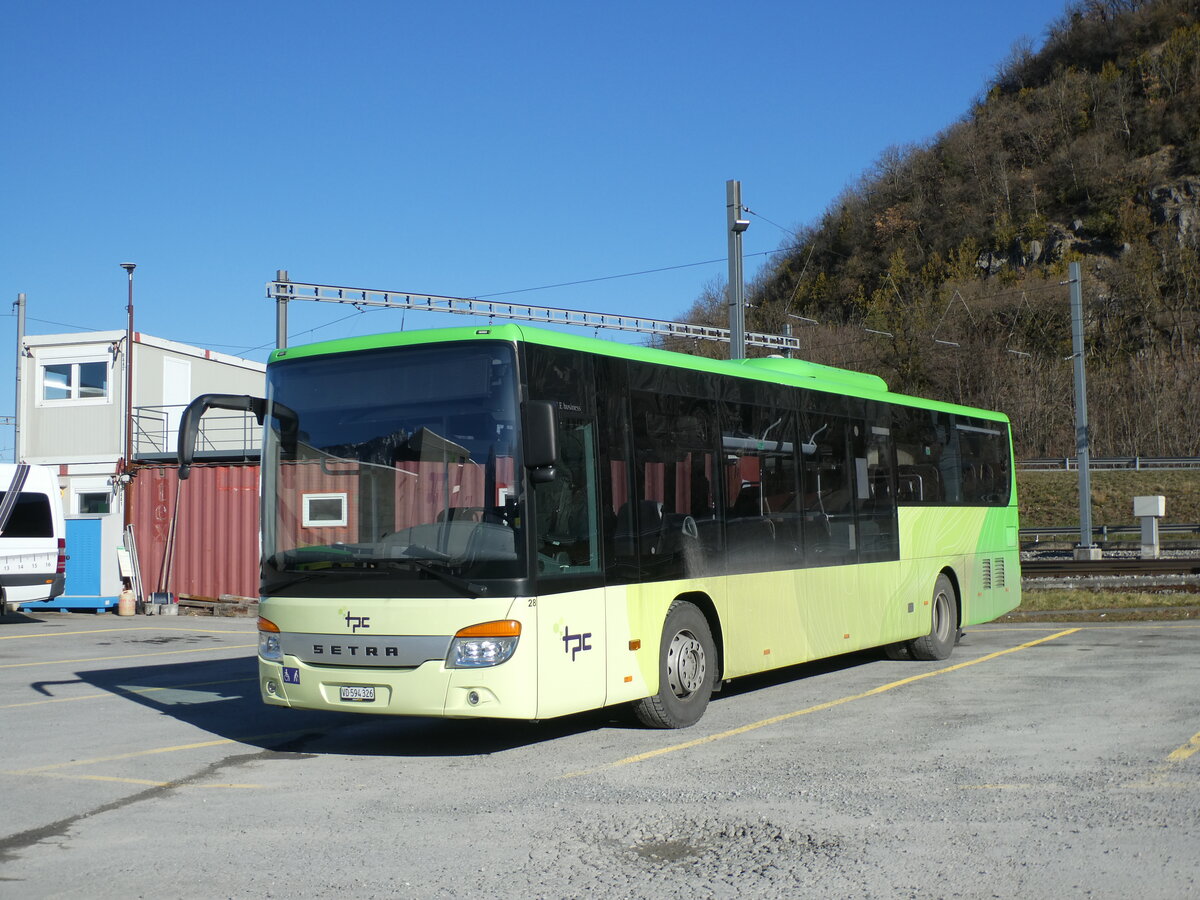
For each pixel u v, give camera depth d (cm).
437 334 855
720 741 904
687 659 982
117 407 3028
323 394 888
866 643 1261
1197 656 1352
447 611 808
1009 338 8375
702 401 1035
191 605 2486
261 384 3622
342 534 858
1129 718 940
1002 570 1633
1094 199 11281
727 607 1034
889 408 1366
